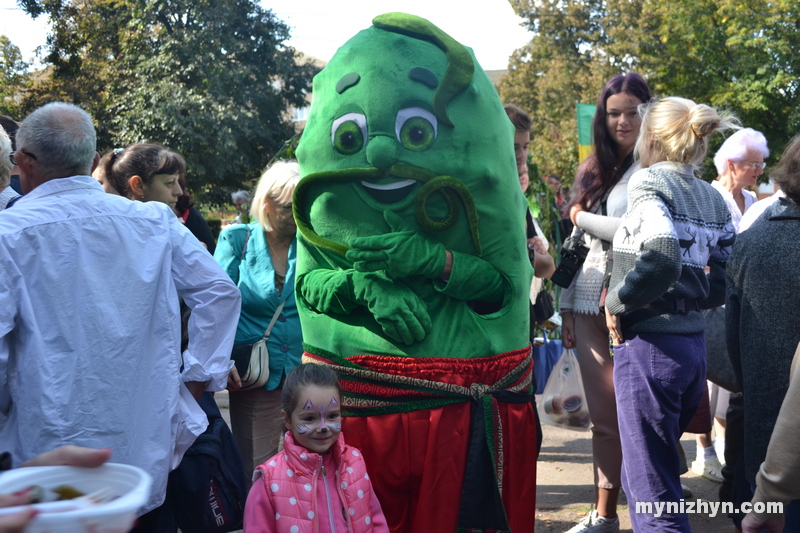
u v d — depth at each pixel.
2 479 1.34
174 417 2.48
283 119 30.50
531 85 32.62
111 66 27.64
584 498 4.22
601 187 3.70
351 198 2.75
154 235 2.47
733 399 3.67
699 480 4.48
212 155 25.89
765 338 2.40
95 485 1.39
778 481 2.06
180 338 2.71
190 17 27.23
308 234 2.84
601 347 3.58
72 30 28.53
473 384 2.75
